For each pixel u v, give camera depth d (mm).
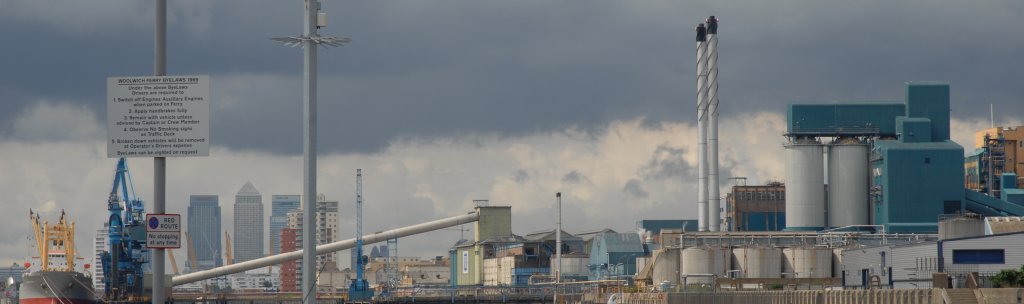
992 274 142250
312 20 76188
